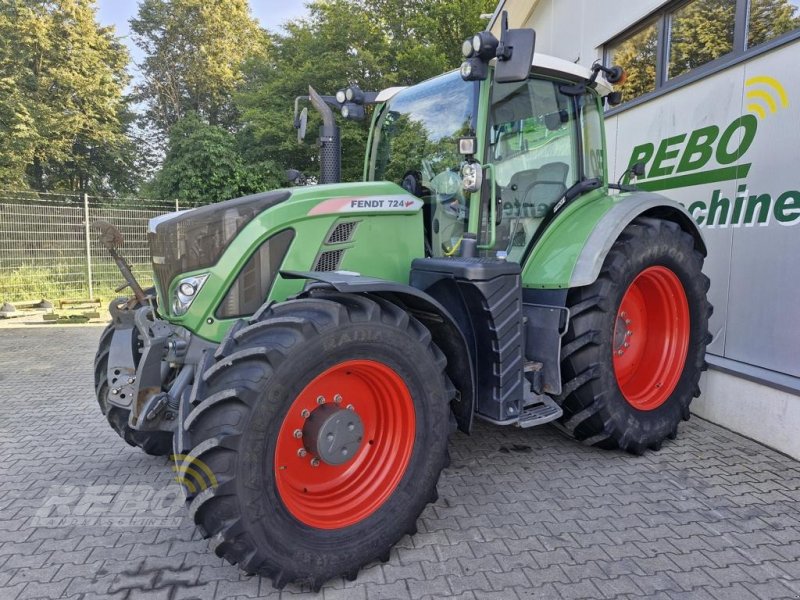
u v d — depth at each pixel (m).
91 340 8.05
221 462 2.10
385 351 2.40
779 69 3.68
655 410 3.62
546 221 3.54
